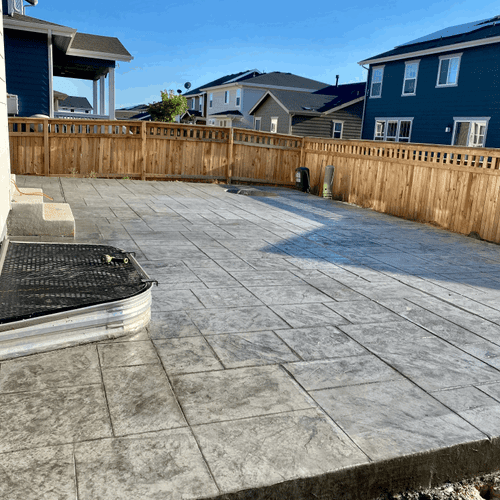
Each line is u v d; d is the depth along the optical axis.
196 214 8.59
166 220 7.84
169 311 3.97
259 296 4.50
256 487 2.01
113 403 2.57
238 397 2.71
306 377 3.01
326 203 11.48
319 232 7.85
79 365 2.96
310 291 4.76
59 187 10.65
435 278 5.57
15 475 1.99
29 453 2.13
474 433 2.51
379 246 7.12
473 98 21.86
